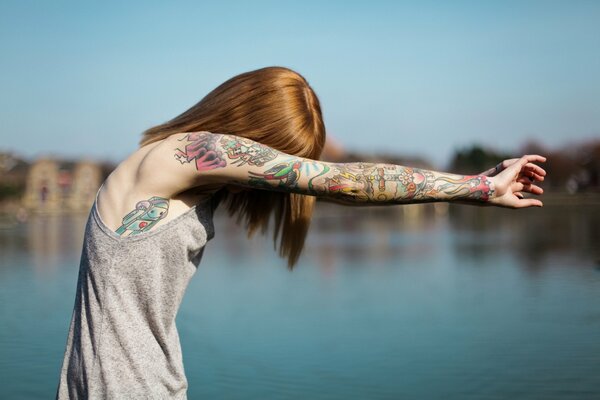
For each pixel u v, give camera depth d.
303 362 8.09
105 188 1.70
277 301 12.98
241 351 8.69
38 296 13.56
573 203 83.56
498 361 8.05
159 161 1.64
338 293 13.96
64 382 1.63
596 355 8.23
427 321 10.64
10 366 7.96
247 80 1.72
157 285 1.63
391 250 24.69
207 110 1.71
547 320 10.49
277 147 1.71
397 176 1.65
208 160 1.62
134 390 1.58
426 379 7.33
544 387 6.96
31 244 28.72
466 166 102.94
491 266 18.50
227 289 14.80
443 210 72.38
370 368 7.78
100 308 1.60
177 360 1.69
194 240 1.69
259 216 1.93
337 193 1.64
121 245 1.62
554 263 18.75
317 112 1.79
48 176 86.56
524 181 1.78
